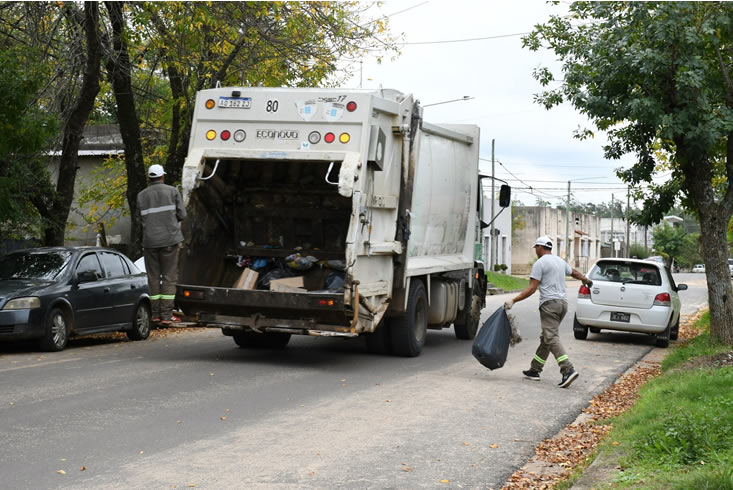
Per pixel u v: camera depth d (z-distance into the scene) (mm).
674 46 13219
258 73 19031
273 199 12781
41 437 7117
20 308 12328
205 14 17031
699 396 8977
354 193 10852
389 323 13047
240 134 11586
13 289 12562
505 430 8219
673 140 14656
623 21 13836
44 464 6285
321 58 19047
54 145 17594
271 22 18500
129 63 18078
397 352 13289
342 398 9477
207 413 8352
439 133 13945
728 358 12422
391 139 12023
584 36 14672
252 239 12977
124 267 15102
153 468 6273
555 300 11273
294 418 8297
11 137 13789
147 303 15391
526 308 26188
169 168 19781
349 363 12375
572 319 23188
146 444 7004
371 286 11523
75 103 17906
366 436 7648
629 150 15758
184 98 19203
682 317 25828
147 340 15148
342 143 11156
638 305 16609
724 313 14398
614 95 14086
